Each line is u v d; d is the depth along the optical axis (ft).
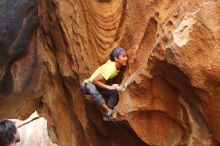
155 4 17.13
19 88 27.04
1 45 26.25
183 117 16.29
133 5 17.87
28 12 26.04
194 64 14.46
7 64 26.76
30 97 27.48
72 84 22.30
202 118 15.62
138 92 16.85
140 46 17.52
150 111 16.98
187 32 14.47
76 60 20.76
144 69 16.48
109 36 18.99
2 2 26.20
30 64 26.55
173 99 16.40
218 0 14.15
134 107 16.94
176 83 15.83
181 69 14.74
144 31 17.40
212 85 14.55
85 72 20.06
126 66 17.98
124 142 19.12
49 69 25.44
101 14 19.29
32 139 40.75
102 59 19.13
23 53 26.45
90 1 19.74
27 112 28.63
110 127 19.27
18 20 26.16
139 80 16.61
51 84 25.98
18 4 26.13
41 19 24.84
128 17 18.02
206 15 14.23
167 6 16.76
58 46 23.30
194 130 15.93
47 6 23.63
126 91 17.08
